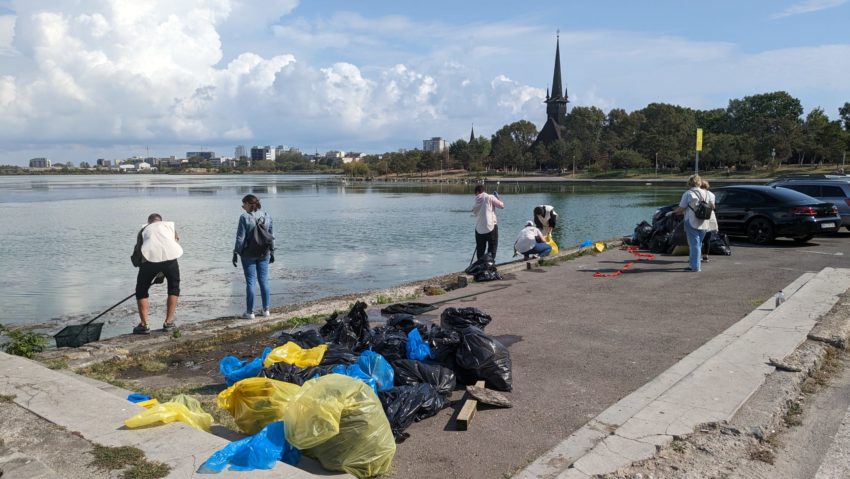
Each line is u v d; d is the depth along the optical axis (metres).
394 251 23.38
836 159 95.62
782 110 137.50
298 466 4.14
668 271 11.98
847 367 6.09
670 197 63.91
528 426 4.89
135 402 5.36
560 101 169.00
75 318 13.08
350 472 4.05
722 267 12.31
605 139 156.88
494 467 4.23
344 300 10.38
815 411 5.09
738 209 16.44
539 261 13.27
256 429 4.68
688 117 148.88
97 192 92.56
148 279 8.76
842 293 8.80
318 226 34.47
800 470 4.12
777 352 6.24
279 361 5.61
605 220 36.25
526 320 8.32
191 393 6.04
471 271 11.87
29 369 6.07
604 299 9.55
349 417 4.07
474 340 5.76
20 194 85.19
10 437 4.38
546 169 160.50
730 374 5.67
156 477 3.76
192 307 13.88
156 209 51.62
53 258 22.45
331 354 5.80
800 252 14.41
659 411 4.91
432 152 194.38
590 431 4.66
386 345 6.14
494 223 13.16
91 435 4.41
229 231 32.28
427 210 48.53
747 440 4.47
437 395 5.22
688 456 4.26
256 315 9.63
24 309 14.02
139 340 8.05
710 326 7.75
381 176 197.62
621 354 6.70
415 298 10.35
